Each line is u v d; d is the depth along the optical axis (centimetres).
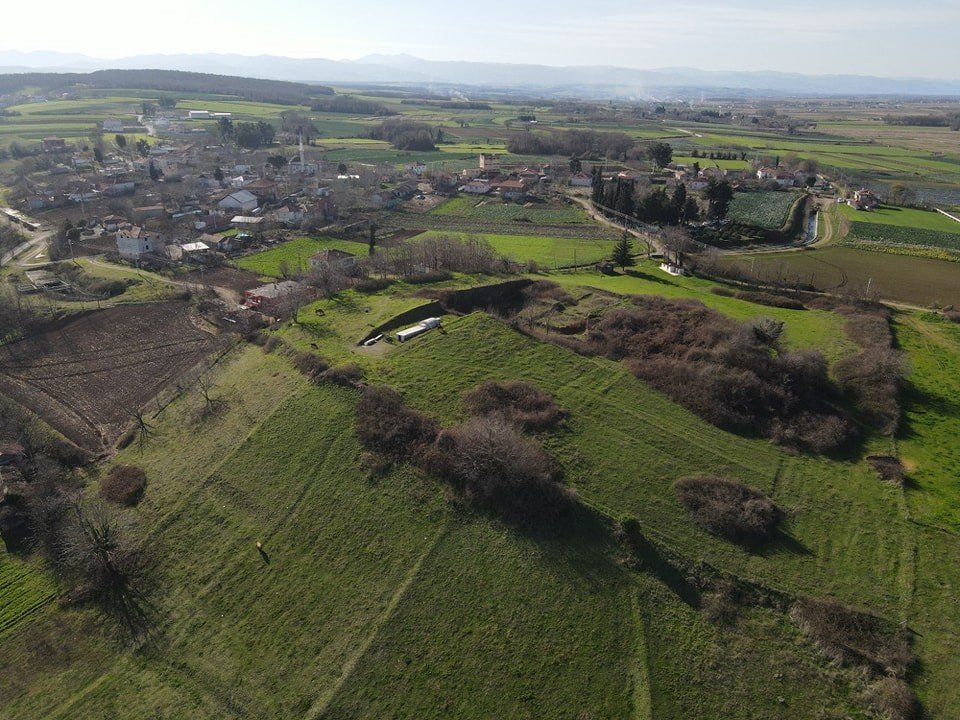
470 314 7644
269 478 5147
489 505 4709
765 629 3975
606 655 3762
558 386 6331
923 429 6112
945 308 9138
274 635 4006
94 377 7406
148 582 4491
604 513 4694
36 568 4719
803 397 6344
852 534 4738
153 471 5525
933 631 3944
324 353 6656
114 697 3747
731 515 4731
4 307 8619
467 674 3678
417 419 5466
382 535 4572
